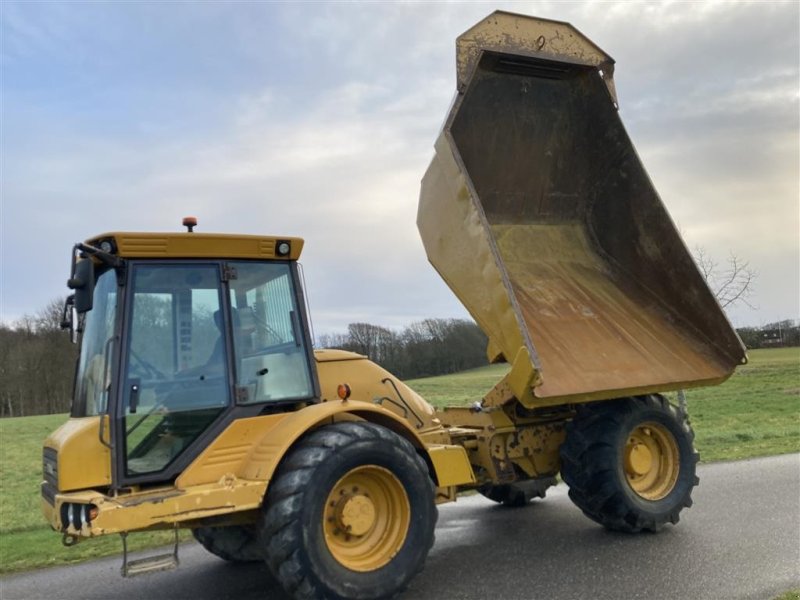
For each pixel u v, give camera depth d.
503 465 6.25
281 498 4.38
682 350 6.60
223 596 5.20
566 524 6.83
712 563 5.21
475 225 5.63
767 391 25.47
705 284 6.53
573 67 6.75
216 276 5.01
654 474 6.47
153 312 4.77
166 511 4.20
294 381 5.16
